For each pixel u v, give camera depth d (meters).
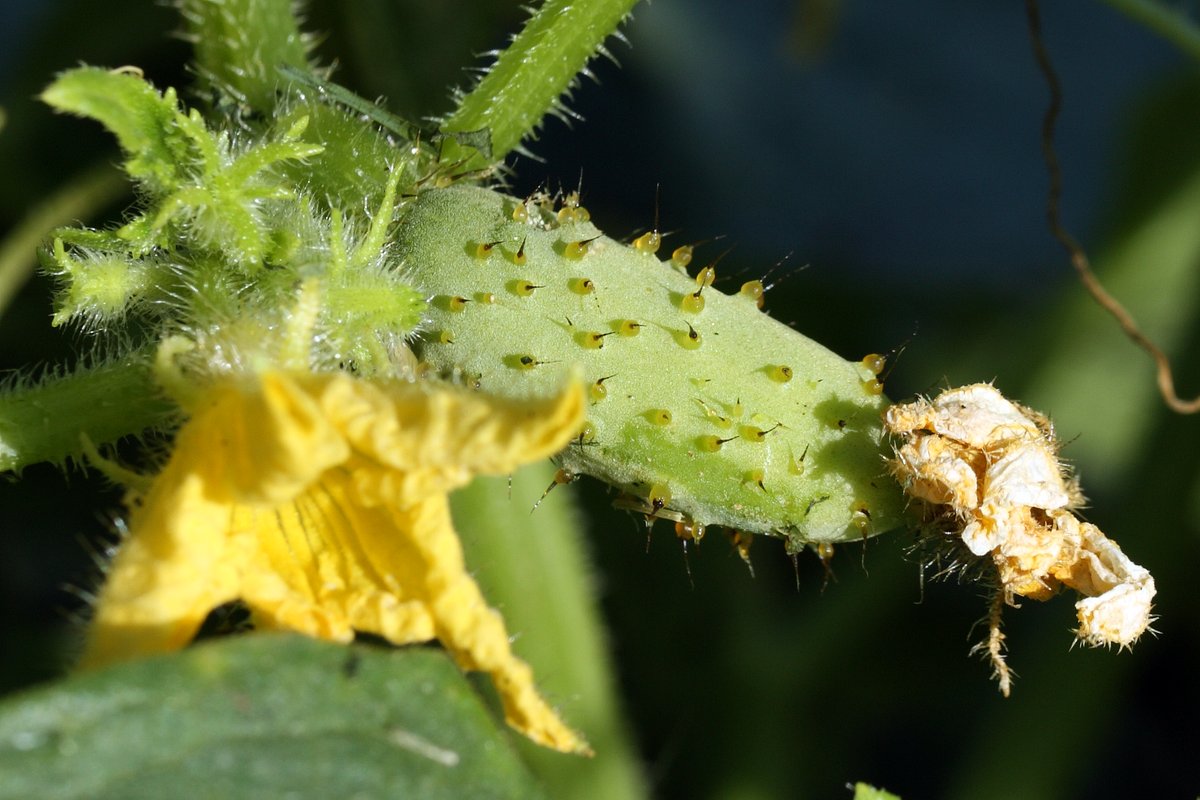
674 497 0.30
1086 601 0.30
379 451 0.28
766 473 0.30
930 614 0.41
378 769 0.27
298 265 0.30
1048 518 0.30
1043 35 0.51
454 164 0.31
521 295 0.30
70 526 0.40
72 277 0.30
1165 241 0.40
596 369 0.30
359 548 0.29
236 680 0.27
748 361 0.30
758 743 0.39
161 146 0.30
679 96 0.48
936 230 0.48
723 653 0.39
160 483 0.29
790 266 0.45
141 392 0.31
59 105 0.29
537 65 0.32
